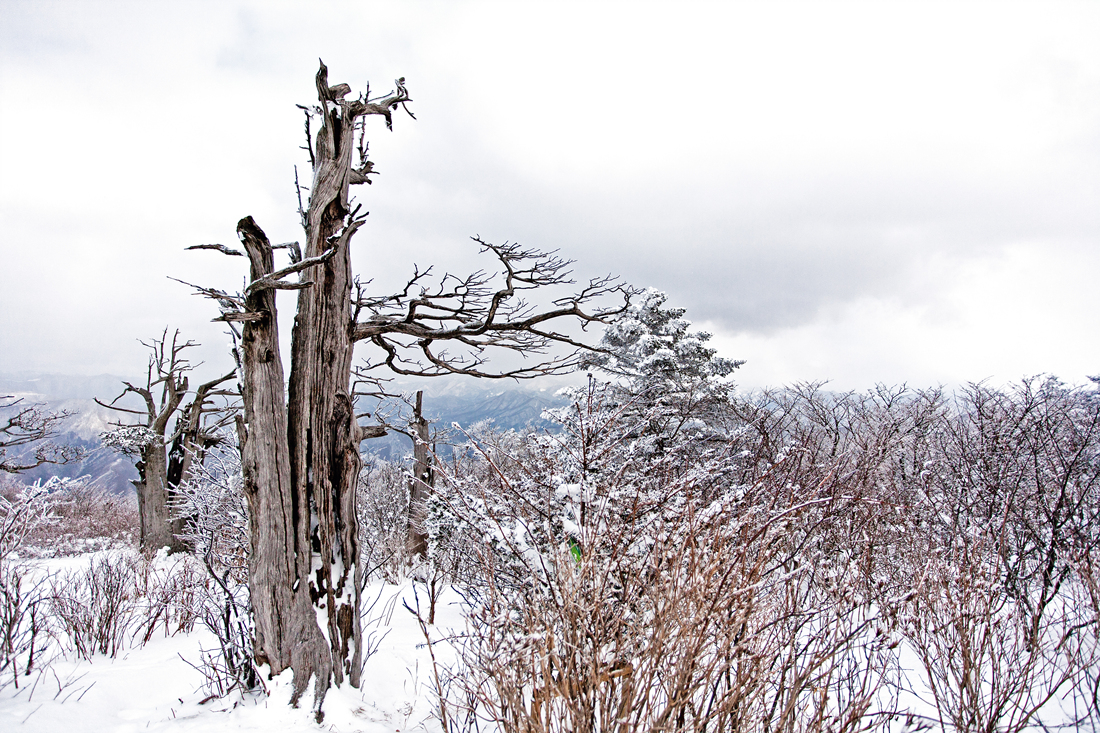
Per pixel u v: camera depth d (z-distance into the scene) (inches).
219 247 191.9
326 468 198.5
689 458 201.5
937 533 233.8
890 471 335.3
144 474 642.8
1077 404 327.0
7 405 742.5
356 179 223.8
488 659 126.0
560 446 175.6
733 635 124.6
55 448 786.8
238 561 256.4
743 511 149.2
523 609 136.1
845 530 217.8
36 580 303.1
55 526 631.2
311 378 199.0
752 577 126.9
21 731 151.6
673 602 116.9
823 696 122.6
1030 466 273.1
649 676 112.1
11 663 196.1
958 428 361.4
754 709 124.2
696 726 115.7
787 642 129.0
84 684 188.2
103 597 275.0
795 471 258.4
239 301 188.2
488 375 260.1
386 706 188.5
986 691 165.3
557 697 112.9
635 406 256.2
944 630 162.1
